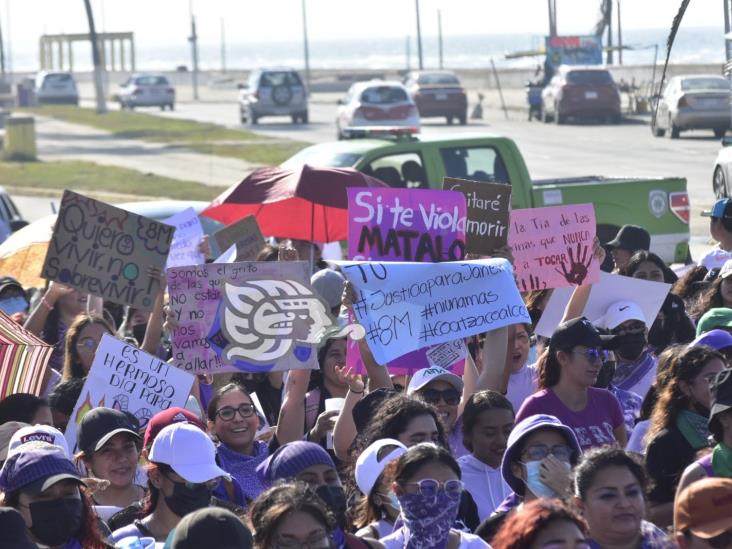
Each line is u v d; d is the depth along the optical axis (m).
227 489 11.52
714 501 8.65
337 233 21.61
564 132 78.38
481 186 15.45
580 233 15.73
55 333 17.16
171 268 13.66
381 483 10.30
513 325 14.08
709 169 54.38
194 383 14.14
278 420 13.68
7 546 8.52
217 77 177.50
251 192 20.77
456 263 13.72
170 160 68.88
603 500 9.19
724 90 70.06
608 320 15.02
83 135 89.56
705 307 16.41
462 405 13.33
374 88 69.25
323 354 14.07
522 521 8.32
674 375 11.59
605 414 12.49
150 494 10.66
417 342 13.52
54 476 9.51
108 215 15.25
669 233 28.33
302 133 82.50
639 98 91.31
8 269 21.00
